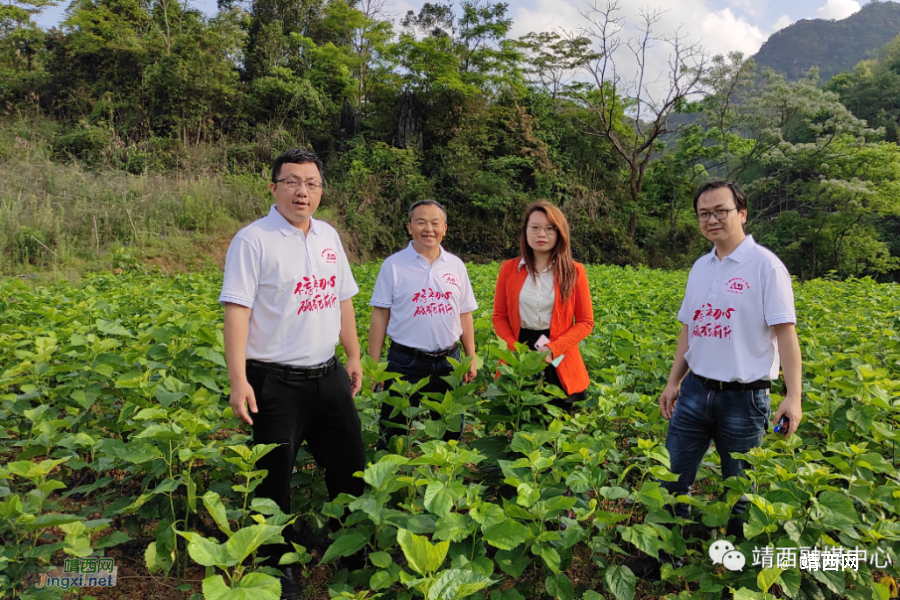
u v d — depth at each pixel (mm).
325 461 3252
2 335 4652
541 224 3801
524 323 4027
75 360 4062
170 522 2957
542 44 34312
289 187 2893
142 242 15141
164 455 2957
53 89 27000
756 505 2500
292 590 2859
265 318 2914
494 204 26797
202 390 3250
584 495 3188
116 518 3375
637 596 3051
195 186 18656
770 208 35094
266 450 2672
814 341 5344
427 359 4180
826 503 2568
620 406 3830
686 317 3340
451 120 29422
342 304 3371
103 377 3809
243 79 30406
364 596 2379
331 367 3098
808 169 31703
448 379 3686
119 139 22922
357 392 3471
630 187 33469
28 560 2666
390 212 24922
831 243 30188
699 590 2664
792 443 3035
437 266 4203
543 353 3521
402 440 3443
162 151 22688
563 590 2486
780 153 29312
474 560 2371
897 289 12375
